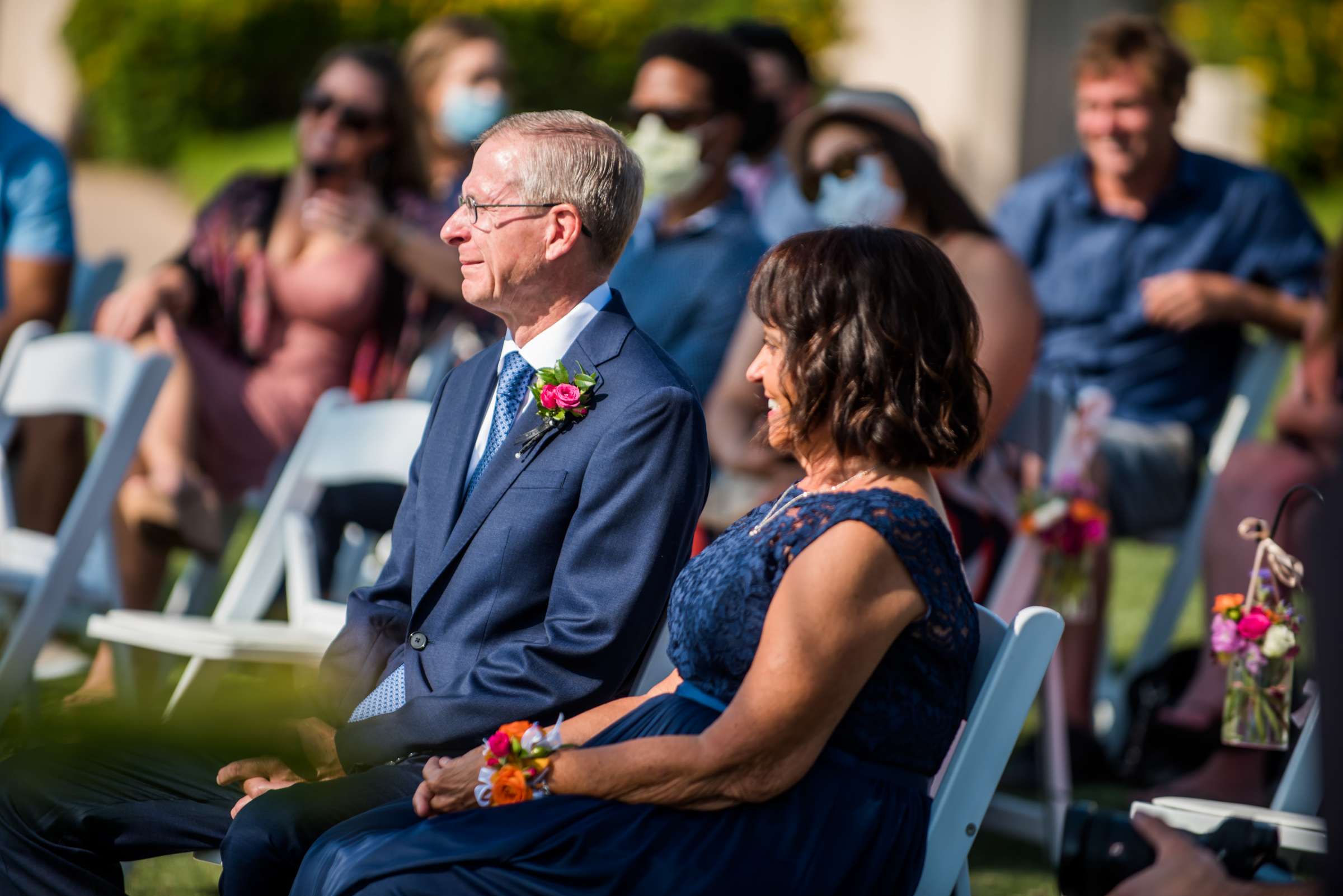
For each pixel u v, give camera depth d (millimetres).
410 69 11836
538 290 5805
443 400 6145
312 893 4699
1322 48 30859
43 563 8766
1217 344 10797
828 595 4422
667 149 9375
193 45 33281
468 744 5336
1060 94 28078
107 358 8766
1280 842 5438
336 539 9797
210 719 7227
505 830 4586
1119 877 4609
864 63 29016
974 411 4797
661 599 5406
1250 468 8750
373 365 11016
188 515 9961
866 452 4734
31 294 11023
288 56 33344
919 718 4609
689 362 9117
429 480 5938
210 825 5484
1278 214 10938
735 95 9445
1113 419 10539
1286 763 6965
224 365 10648
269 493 10484
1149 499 10141
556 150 5727
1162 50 10758
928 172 8484
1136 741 8969
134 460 9367
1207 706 8664
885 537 4465
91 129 35438
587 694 5309
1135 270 10891
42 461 10281
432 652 5637
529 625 5559
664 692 5191
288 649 7230
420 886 4484
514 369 5867
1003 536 8633
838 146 8547
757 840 4465
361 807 5203
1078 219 11172
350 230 10508
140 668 8797
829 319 4750
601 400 5590
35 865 5340
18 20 36000
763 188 12680
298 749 6531
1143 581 14992
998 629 4875
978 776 4707
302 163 11016
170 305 10609
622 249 5934
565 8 29672
